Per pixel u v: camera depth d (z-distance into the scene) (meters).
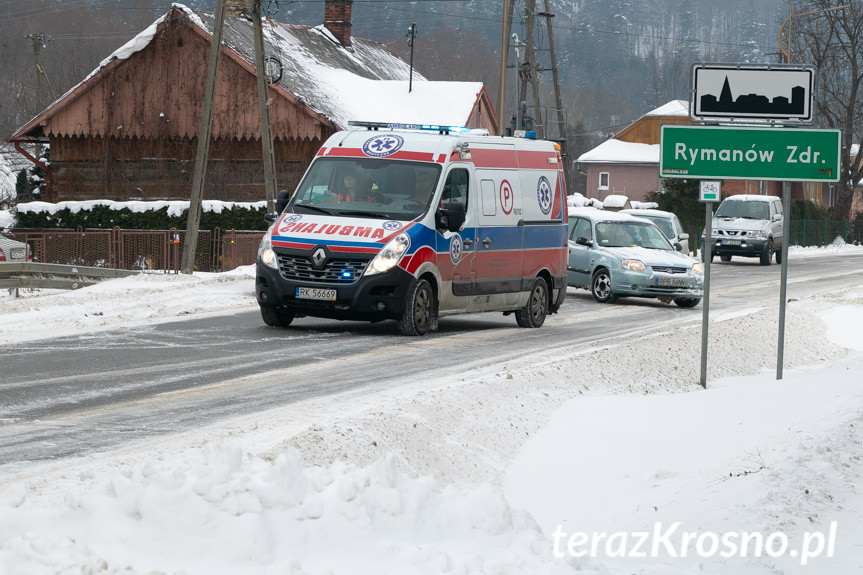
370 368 22.88
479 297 30.91
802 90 23.48
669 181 109.75
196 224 47.84
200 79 79.12
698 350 28.09
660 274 43.47
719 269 74.44
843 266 81.56
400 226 28.38
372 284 27.59
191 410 17.53
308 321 31.53
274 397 18.94
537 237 33.59
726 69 23.55
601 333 32.62
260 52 52.38
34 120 81.94
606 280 44.59
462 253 29.97
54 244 62.00
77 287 43.53
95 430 15.78
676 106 179.88
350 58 99.38
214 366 22.42
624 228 46.41
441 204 29.16
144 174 81.31
